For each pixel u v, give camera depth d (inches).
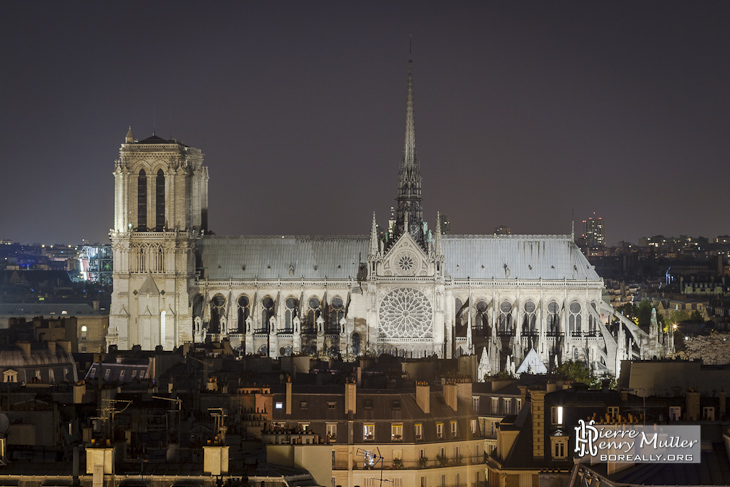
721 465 6825.8
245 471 6501.0
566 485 7864.2
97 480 6304.1
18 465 6732.3
